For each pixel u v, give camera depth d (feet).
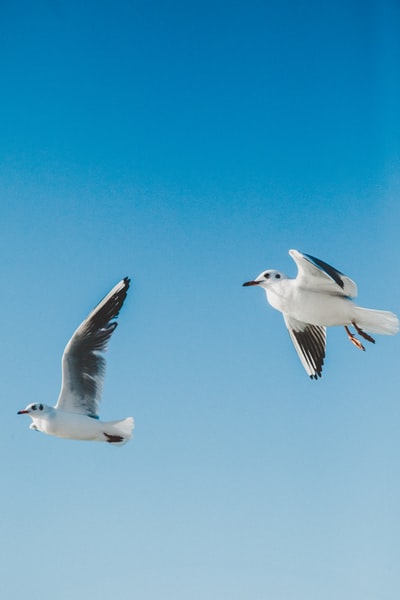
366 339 28.32
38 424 29.30
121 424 29.45
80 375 29.99
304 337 31.65
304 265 27.48
